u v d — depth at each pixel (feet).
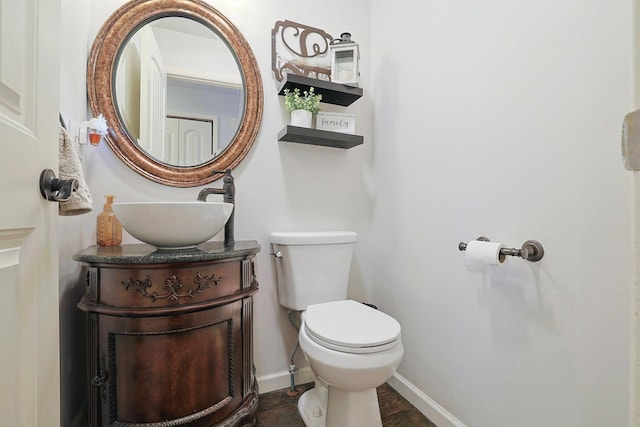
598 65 2.66
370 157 6.05
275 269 5.29
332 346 3.31
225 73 5.08
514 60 3.36
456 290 4.08
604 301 2.61
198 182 4.85
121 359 3.17
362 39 6.01
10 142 1.65
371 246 6.03
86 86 4.30
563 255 2.90
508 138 3.42
